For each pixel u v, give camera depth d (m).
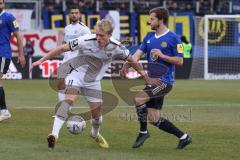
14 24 34.41
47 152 24.12
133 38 82.25
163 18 25.48
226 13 91.38
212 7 92.31
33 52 77.81
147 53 26.08
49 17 82.31
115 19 81.19
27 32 77.62
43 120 34.94
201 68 81.25
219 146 26.42
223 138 28.77
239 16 78.38
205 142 27.50
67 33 37.94
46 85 64.81
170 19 82.56
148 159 23.12
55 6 88.44
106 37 24.05
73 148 25.33
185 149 25.62
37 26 82.00
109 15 81.31
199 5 92.19
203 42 81.56
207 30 79.12
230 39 80.81
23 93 54.66
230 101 48.47
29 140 27.39
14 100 47.81
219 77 80.81
